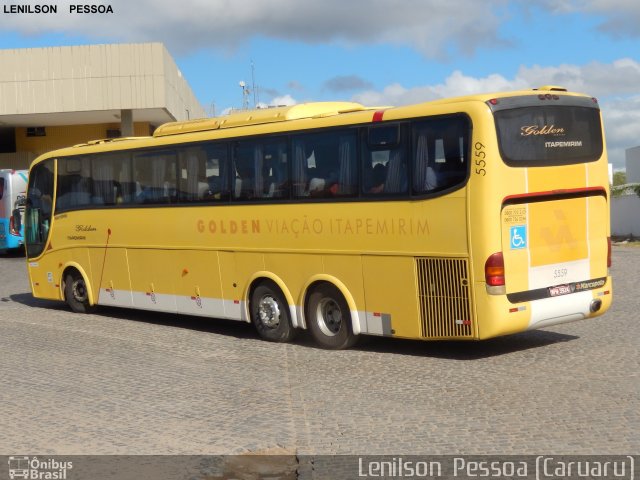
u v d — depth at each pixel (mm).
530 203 11289
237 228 14164
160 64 38094
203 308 14953
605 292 12195
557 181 11508
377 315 12211
